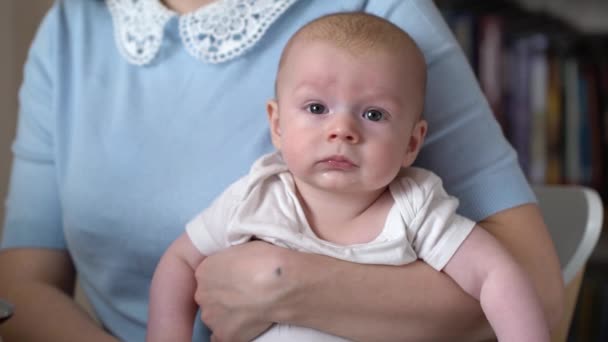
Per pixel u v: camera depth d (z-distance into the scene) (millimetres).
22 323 1041
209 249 960
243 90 1064
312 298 878
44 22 1204
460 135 1014
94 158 1099
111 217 1081
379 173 878
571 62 1966
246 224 913
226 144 1050
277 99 947
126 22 1143
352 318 884
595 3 2133
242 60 1072
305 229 911
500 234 968
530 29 2111
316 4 1085
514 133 1963
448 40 1047
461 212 997
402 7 1056
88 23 1182
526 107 1958
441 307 894
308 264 882
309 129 884
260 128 1045
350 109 882
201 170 1048
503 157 1021
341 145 867
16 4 1814
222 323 923
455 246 894
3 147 1789
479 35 1951
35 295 1084
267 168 950
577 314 1977
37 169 1178
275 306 879
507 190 999
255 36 1065
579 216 1133
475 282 888
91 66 1150
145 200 1061
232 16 1082
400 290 888
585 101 1967
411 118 914
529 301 856
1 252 1184
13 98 1816
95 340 1000
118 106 1108
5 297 1089
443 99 1018
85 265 1140
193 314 981
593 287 1956
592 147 1968
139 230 1064
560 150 1969
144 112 1094
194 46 1087
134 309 1111
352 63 883
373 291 883
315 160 877
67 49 1169
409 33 1040
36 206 1175
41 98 1177
